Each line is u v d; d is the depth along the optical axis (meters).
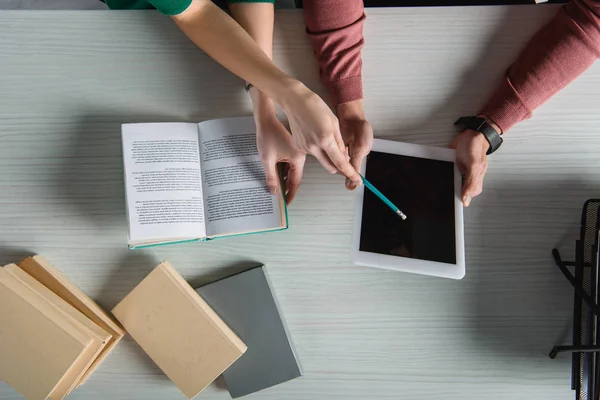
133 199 0.85
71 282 0.90
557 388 0.90
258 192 0.87
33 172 0.91
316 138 0.73
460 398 0.90
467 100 0.93
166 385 0.91
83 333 0.82
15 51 0.92
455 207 0.86
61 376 0.81
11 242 0.90
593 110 0.92
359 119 0.90
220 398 0.91
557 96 0.92
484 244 0.92
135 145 0.87
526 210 0.92
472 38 0.93
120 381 0.90
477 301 0.91
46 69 0.92
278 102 0.79
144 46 0.92
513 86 0.89
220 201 0.87
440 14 0.93
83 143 0.92
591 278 0.80
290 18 0.94
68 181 0.91
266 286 0.89
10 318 0.82
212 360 0.85
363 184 0.86
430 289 0.91
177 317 0.86
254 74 0.81
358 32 0.89
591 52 0.85
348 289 0.91
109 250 0.91
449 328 0.91
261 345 0.90
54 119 0.92
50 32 0.92
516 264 0.91
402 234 0.85
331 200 0.91
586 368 0.83
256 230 0.86
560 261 0.89
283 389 0.91
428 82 0.93
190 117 0.92
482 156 0.88
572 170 0.92
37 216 0.91
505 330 0.91
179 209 0.86
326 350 0.91
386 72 0.93
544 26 0.91
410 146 0.89
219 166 0.88
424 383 0.90
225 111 0.92
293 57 0.94
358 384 0.90
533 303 0.91
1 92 0.91
